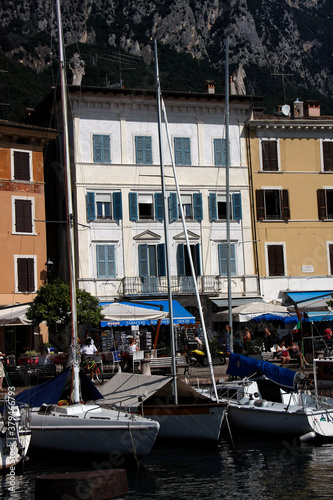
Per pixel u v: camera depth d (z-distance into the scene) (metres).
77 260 44.16
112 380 22.23
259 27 154.12
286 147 49.03
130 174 45.62
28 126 42.56
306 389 23.91
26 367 28.53
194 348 36.97
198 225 46.72
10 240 42.06
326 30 166.50
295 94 113.62
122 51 116.50
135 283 44.62
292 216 48.69
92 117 45.19
